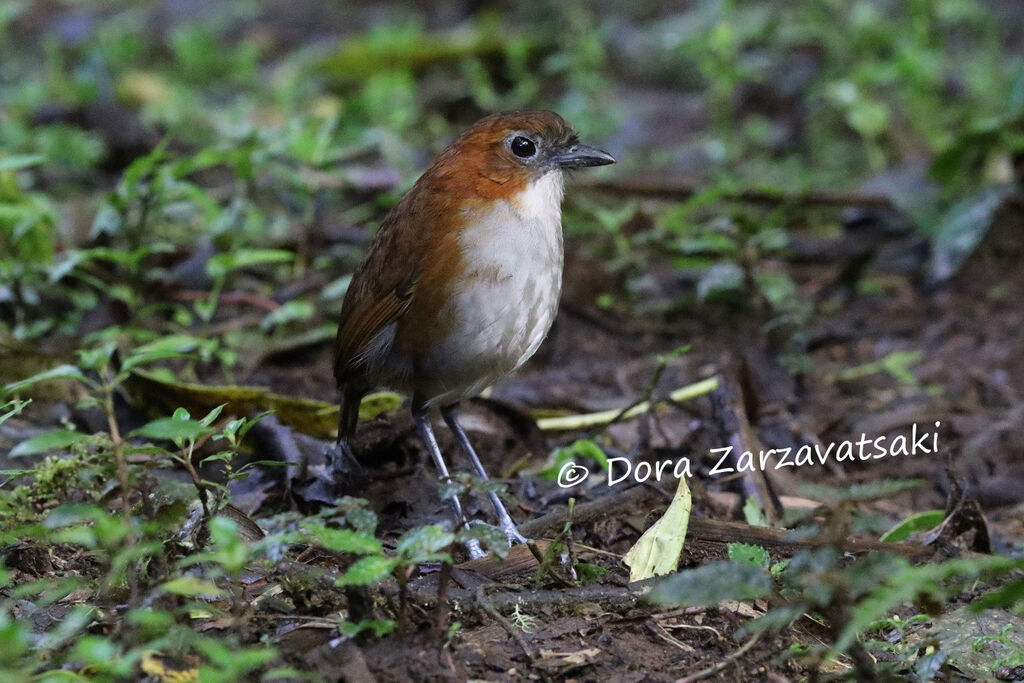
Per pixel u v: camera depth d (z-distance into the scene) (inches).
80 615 214.1
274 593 274.4
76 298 468.8
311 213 527.8
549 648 265.4
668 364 471.2
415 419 344.5
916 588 208.8
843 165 675.4
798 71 766.5
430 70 800.9
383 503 340.2
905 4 794.8
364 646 251.8
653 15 920.3
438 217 321.7
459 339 326.3
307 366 465.4
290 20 976.9
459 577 282.8
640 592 278.4
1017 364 470.3
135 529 233.1
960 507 332.2
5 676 208.5
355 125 719.1
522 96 749.3
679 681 255.1
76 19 949.8
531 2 900.6
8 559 292.5
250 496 342.3
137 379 382.3
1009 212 576.1
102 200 528.4
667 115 773.3
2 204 454.3
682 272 538.6
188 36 846.5
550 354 485.7
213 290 495.2
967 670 275.1
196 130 681.6
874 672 241.6
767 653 265.9
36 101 697.6
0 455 354.9
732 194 575.8
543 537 322.3
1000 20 856.9
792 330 470.9
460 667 254.4
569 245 561.3
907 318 516.1
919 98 676.1
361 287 334.6
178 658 238.2
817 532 246.2
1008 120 555.8
